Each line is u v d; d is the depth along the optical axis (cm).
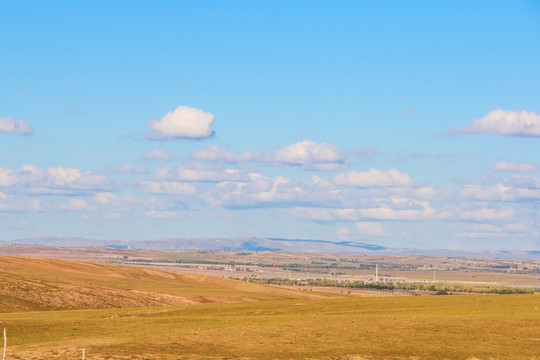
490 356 5612
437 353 5747
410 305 9400
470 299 9881
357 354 5691
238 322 7519
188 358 5538
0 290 12100
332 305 9719
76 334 6725
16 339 6456
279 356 5622
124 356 5625
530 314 7856
